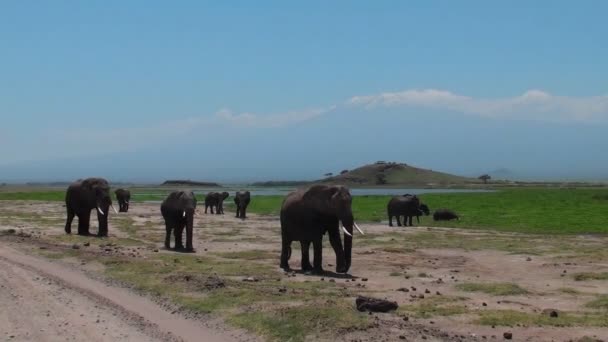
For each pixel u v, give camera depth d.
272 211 61.50
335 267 23.92
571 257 26.20
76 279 20.00
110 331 13.76
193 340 13.04
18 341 12.93
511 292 18.19
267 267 23.39
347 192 22.19
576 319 14.60
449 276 21.62
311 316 13.87
